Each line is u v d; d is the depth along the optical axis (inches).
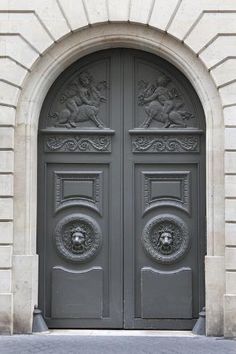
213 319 422.0
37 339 412.2
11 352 380.8
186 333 433.1
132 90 446.3
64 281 442.9
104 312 442.6
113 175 445.4
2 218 424.2
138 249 444.1
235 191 420.2
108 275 443.5
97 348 390.9
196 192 443.5
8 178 425.7
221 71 424.8
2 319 422.0
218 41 425.4
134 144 445.7
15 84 428.5
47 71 434.6
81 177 445.4
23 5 430.3
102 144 445.7
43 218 444.1
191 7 427.2
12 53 429.4
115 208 444.8
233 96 423.5
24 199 428.1
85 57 446.6
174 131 443.5
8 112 427.5
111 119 446.0
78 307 442.0
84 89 448.5
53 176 445.7
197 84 432.1
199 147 443.5
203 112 442.6
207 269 423.2
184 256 442.3
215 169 425.7
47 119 446.6
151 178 445.4
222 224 423.8
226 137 422.0
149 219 444.5
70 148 446.0
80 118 447.2
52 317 442.0
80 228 444.8
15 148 430.3
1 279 423.2
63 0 430.0
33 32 429.7
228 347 393.4
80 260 443.2
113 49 446.3
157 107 446.0
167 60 443.2
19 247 427.5
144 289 441.1
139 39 434.6
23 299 425.4
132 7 429.4
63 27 429.1
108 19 429.1
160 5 428.8
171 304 440.5
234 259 418.0
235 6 425.7
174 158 444.8
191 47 426.6
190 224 443.2
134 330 440.8
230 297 416.5
